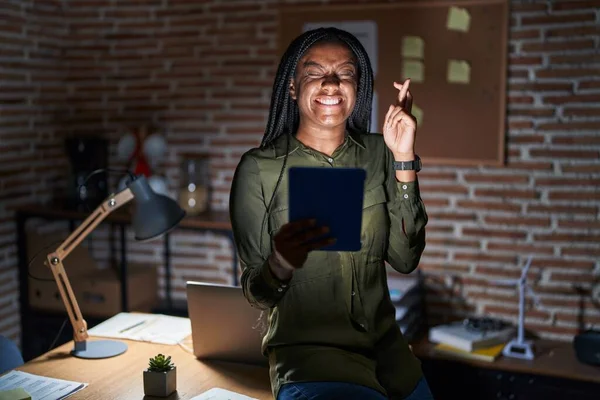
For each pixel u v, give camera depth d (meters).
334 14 4.06
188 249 4.55
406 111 1.92
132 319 2.90
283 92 1.98
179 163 4.51
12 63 4.25
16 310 4.39
